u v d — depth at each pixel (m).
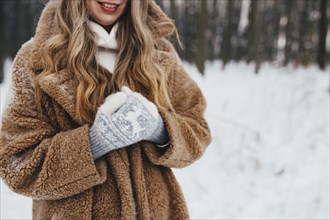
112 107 1.31
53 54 1.43
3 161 1.34
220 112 7.64
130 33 1.53
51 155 1.30
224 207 3.77
